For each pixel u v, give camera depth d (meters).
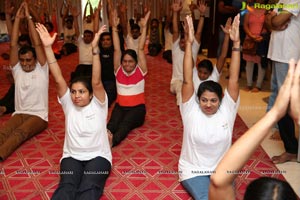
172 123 3.68
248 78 4.88
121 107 3.51
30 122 3.20
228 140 2.30
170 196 2.34
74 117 2.45
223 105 2.31
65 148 2.55
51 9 8.81
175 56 4.51
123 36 5.64
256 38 4.50
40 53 3.26
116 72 3.53
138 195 2.36
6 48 7.49
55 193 2.18
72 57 7.66
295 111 0.90
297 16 2.92
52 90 4.95
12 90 4.05
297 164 2.79
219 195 1.04
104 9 8.58
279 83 3.13
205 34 7.73
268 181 0.92
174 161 2.84
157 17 8.99
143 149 3.06
